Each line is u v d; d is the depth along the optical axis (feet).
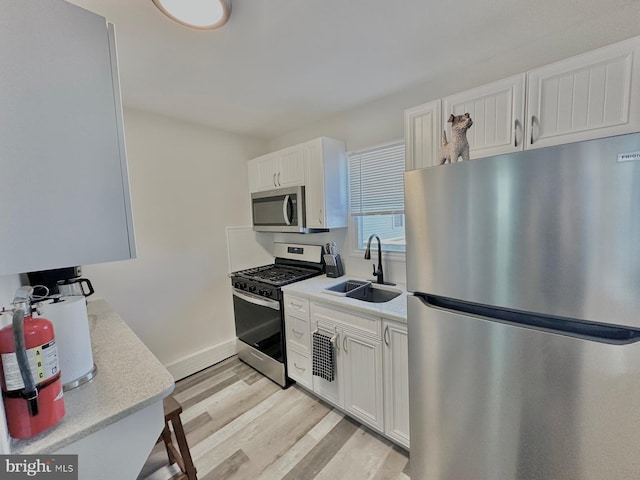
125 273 7.33
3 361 2.13
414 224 3.90
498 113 4.42
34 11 1.98
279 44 4.68
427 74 5.94
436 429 3.96
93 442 2.46
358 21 4.20
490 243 3.21
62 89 2.11
